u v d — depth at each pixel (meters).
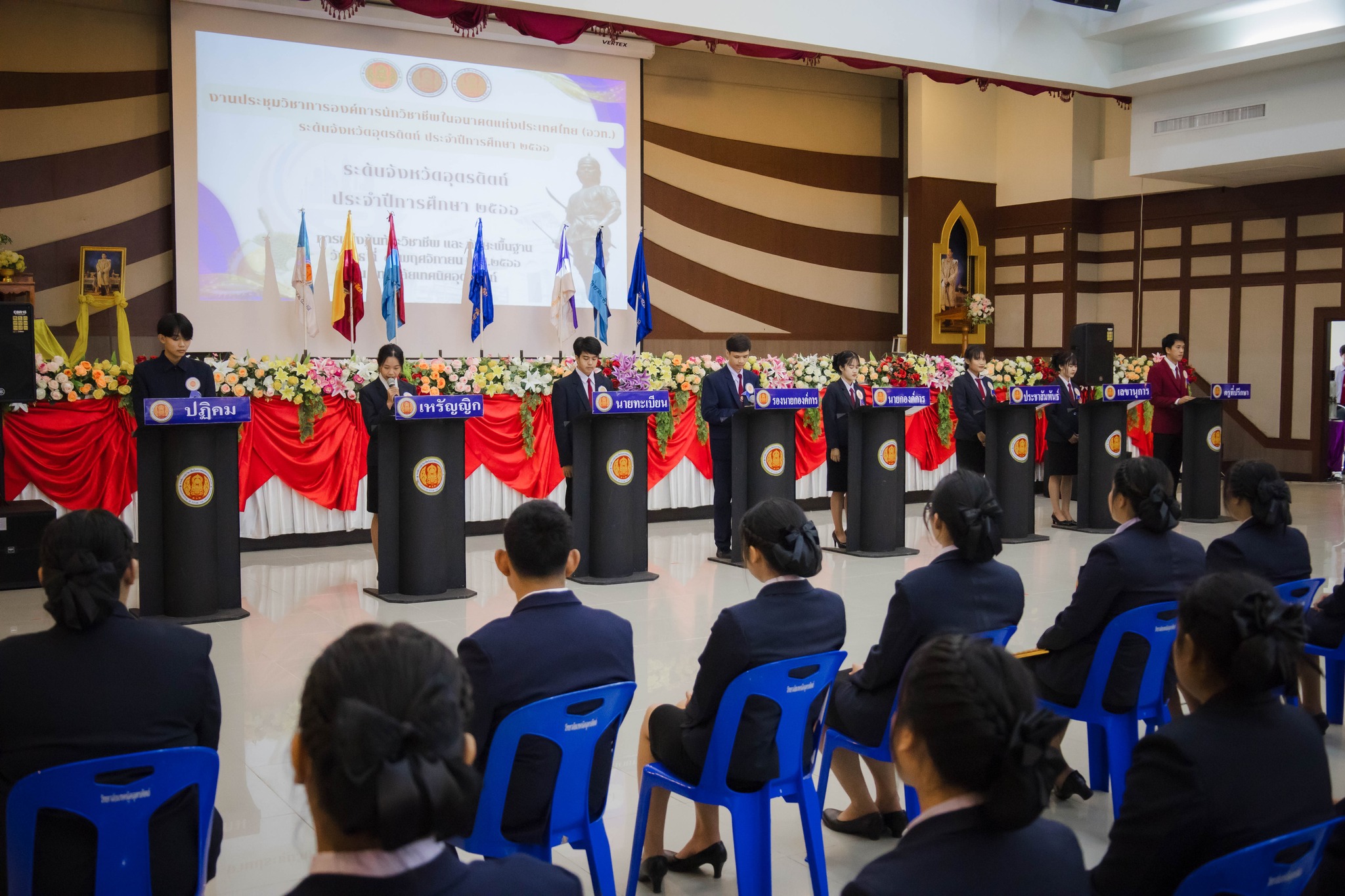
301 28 10.38
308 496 7.97
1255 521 3.58
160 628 2.07
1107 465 8.68
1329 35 8.50
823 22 7.68
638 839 2.72
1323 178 11.69
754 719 2.52
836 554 7.68
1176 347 9.23
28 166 9.77
